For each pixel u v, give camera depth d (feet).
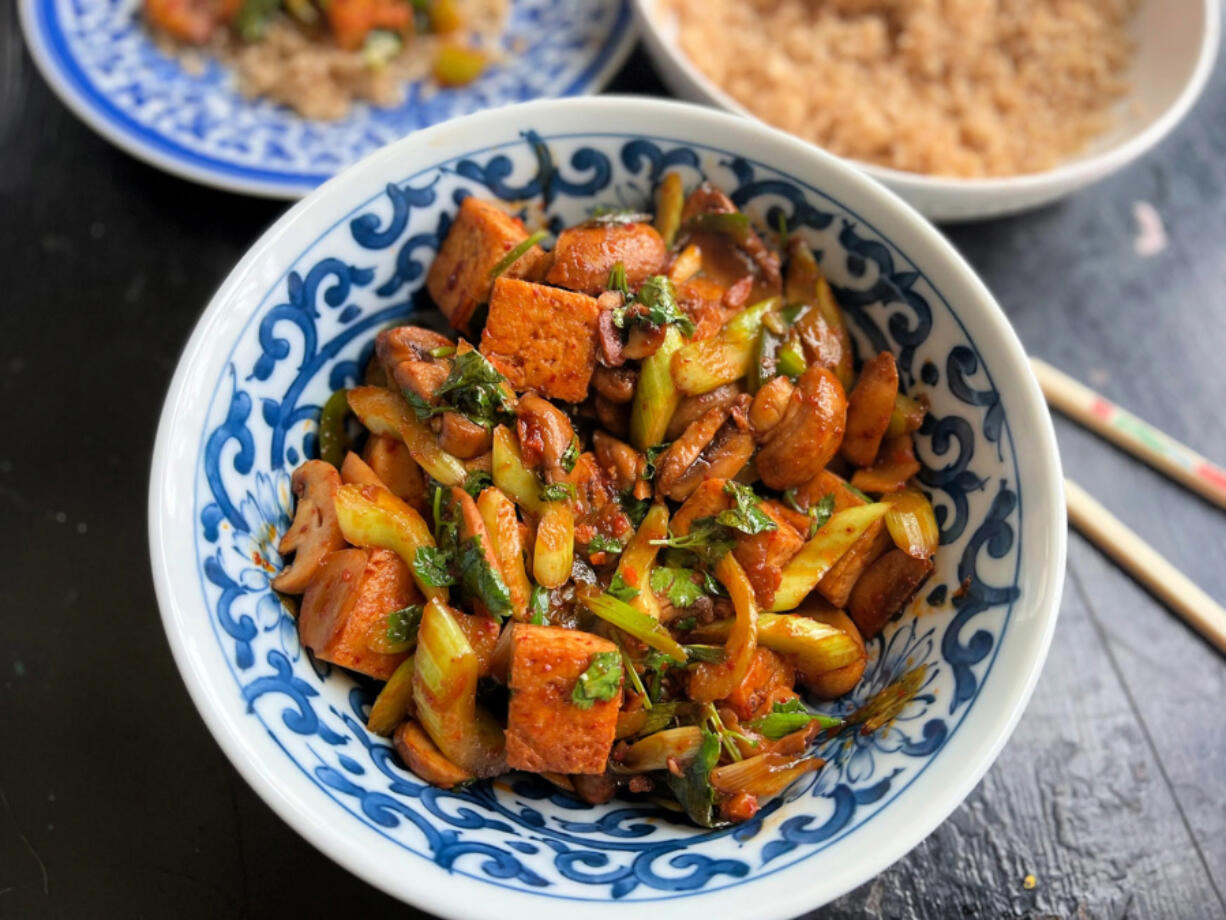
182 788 1.05
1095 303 1.43
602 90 1.56
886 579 0.95
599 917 0.73
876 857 0.76
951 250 0.94
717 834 0.85
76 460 1.24
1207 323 1.42
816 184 0.99
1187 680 1.18
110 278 1.36
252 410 0.91
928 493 0.97
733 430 0.94
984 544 0.91
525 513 0.91
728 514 0.89
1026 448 0.89
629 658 0.87
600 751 0.83
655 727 0.88
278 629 0.87
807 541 0.94
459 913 0.73
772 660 0.91
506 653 0.84
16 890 1.00
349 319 0.98
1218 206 1.51
